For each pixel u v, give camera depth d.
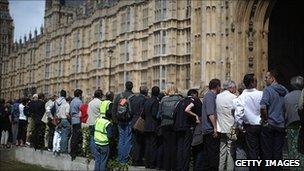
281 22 35.97
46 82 82.12
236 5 31.83
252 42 31.72
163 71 43.47
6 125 29.00
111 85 57.28
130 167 16.98
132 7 51.69
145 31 49.09
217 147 13.70
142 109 16.72
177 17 43.03
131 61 51.22
